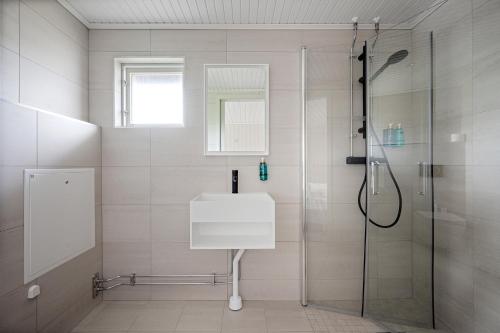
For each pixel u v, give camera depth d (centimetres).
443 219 136
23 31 128
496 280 113
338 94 170
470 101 123
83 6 159
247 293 183
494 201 113
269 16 172
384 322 155
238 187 184
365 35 183
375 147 157
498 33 112
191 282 183
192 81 183
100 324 156
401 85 149
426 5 159
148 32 183
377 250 158
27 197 118
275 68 183
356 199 171
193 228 150
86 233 162
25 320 119
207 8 163
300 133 178
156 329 152
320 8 164
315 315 165
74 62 167
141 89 192
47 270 130
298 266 184
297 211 183
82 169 159
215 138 184
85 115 178
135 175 183
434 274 141
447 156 133
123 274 183
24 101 129
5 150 109
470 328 124
